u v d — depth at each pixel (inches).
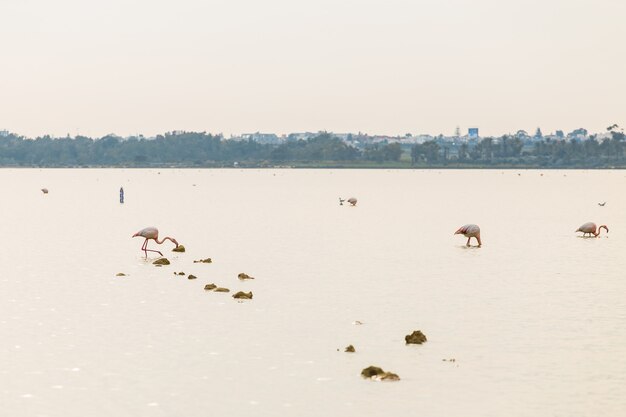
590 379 1504.7
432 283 2496.3
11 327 1870.1
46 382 1480.1
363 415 1327.5
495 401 1390.3
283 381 1491.1
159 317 1980.8
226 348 1701.5
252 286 2426.2
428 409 1354.6
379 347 1717.5
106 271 2709.2
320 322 1940.2
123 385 1466.5
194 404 1373.0
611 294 2315.5
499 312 2064.5
